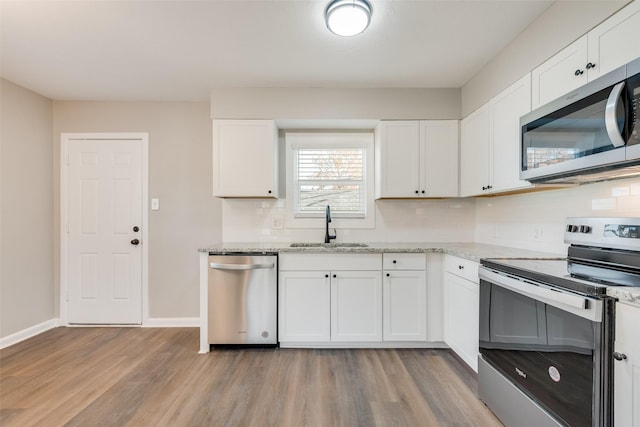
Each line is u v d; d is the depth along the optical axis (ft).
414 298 8.34
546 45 5.83
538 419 4.45
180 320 10.41
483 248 8.02
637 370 3.28
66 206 10.36
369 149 10.34
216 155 9.20
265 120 9.20
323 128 10.32
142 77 8.64
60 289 10.36
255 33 6.58
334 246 9.45
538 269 4.81
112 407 5.89
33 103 9.65
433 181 9.28
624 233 4.42
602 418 3.54
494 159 7.50
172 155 10.46
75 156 10.37
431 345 8.52
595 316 3.55
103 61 7.77
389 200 10.32
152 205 10.41
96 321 10.38
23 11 5.81
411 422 5.46
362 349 8.44
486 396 5.82
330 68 8.11
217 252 8.28
